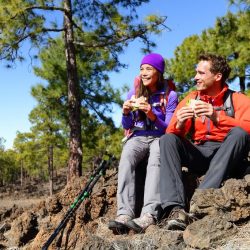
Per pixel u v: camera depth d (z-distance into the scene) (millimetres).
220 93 3598
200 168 3771
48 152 33750
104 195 4492
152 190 3715
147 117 3998
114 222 3668
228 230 3064
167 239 3227
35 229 5059
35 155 32594
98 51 14383
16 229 5133
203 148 3695
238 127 3430
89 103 17531
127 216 3723
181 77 17031
